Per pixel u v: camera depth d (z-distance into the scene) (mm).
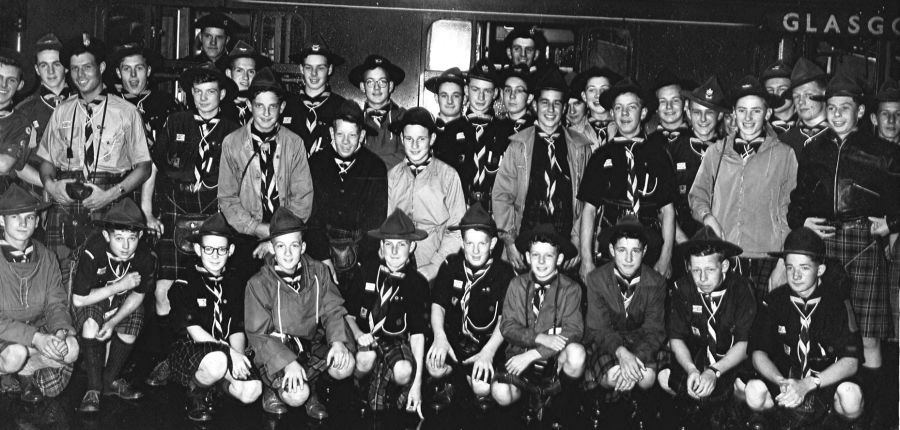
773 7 5820
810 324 5055
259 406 4875
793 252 5043
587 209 5477
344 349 4793
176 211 5539
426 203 5406
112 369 4984
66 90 5645
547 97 5516
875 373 5418
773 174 5496
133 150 5527
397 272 5078
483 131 5660
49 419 4559
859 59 5871
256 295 4832
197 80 5516
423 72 5812
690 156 5586
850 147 5531
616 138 5512
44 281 5043
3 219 5020
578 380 5012
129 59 5676
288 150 5406
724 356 5016
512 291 5039
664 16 5828
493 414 4902
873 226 5484
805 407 4934
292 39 5820
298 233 4828
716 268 5035
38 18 5727
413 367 4934
